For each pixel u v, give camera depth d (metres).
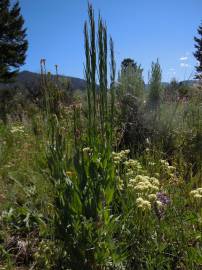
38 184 3.66
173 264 2.66
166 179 3.75
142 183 2.78
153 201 2.69
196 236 2.73
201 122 5.46
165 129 5.46
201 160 4.68
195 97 6.30
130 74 6.45
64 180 2.79
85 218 2.55
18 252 3.12
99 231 2.59
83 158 2.72
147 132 5.47
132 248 2.66
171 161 4.81
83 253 2.62
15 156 5.36
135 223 2.75
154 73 6.23
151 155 4.62
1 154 5.12
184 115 5.72
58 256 2.81
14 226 3.39
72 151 3.00
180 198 3.21
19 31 40.53
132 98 5.80
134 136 5.43
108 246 2.59
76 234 2.63
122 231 2.75
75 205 2.69
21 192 3.89
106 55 2.65
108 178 2.72
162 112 5.64
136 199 2.71
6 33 39.88
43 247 2.87
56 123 3.02
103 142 2.76
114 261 2.56
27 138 6.19
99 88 2.71
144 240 2.66
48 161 2.93
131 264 2.68
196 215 2.88
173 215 2.86
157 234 2.64
